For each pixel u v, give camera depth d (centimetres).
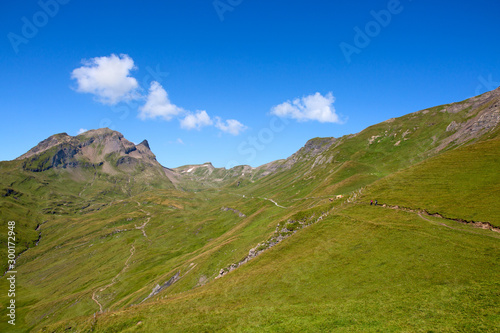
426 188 8581
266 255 8206
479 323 3591
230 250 14000
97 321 6378
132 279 17800
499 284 4253
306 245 7775
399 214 7675
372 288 5066
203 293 6825
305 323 4469
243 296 6128
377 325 4022
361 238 6988
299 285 5903
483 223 6062
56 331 6512
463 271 4797
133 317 6181
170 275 14500
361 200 9344
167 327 5403
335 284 5538
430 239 6025
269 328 4572
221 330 4878
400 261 5622
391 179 10144
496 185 7388
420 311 4109
